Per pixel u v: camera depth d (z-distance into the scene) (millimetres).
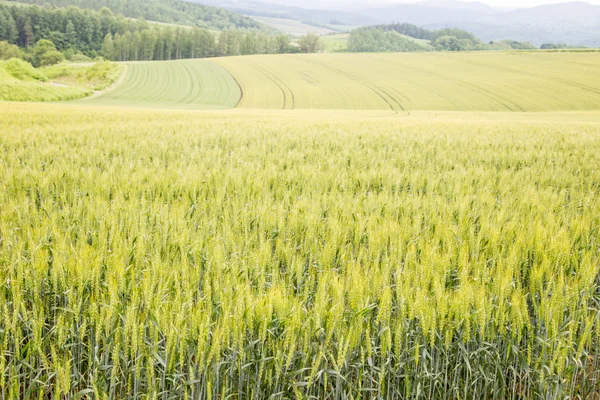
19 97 56156
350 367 3320
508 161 11547
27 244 3934
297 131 16969
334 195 6484
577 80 63094
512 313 3234
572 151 13133
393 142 14445
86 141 12297
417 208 5891
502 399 3355
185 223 4707
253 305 3008
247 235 4539
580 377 3699
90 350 3125
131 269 3518
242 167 8727
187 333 2945
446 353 3262
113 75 81562
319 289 3141
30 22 146125
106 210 5031
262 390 3141
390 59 95938
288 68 87438
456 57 94188
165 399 2986
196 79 78688
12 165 7812
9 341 3193
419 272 3629
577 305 3660
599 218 5629
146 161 9297
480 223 5230
